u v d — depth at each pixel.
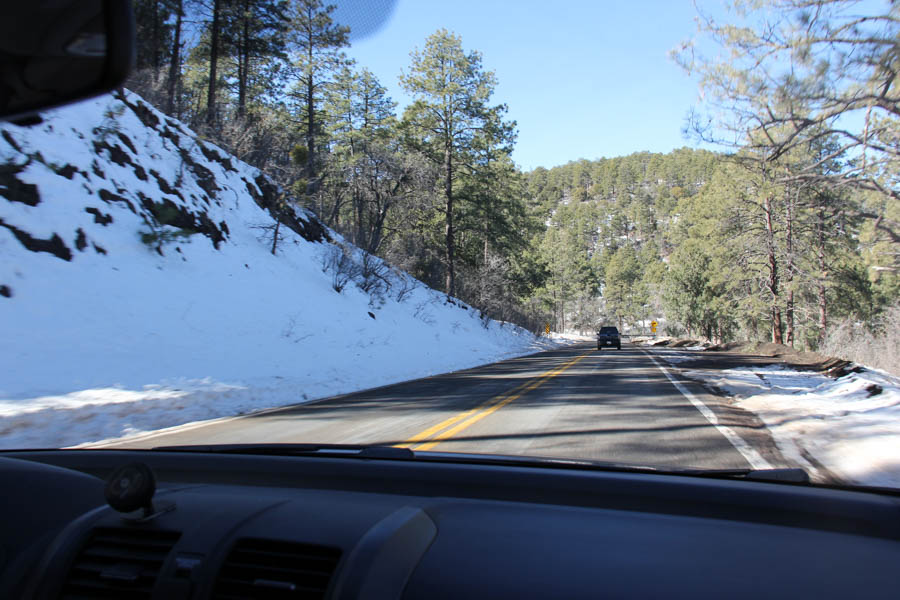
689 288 50.38
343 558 1.50
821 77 8.26
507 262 53.41
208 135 26.42
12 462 2.07
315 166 38.78
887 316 25.02
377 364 19.33
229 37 33.06
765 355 30.11
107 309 13.80
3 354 10.47
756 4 8.45
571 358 28.47
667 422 8.77
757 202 32.47
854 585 1.55
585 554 1.67
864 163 9.21
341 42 34.16
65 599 1.53
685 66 9.40
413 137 44.75
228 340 15.72
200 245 19.56
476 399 11.80
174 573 1.50
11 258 12.87
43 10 1.55
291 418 9.63
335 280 26.52
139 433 8.38
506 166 50.88
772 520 2.10
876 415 8.75
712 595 1.46
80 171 16.59
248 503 1.97
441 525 1.89
